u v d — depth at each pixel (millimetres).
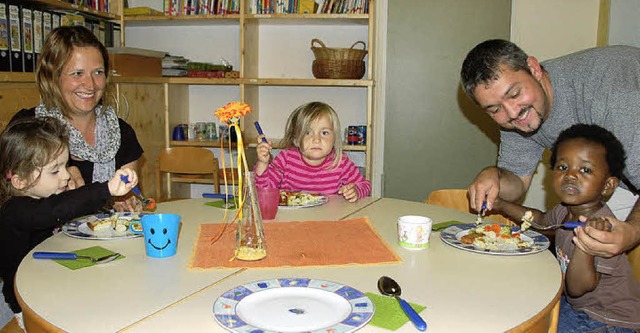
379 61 3750
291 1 3453
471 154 3766
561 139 1524
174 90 3707
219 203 1836
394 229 1503
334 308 917
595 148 1442
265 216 1592
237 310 894
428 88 3750
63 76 1844
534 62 1554
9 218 1372
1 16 2414
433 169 3826
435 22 3682
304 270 1142
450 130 3770
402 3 3691
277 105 3865
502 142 1992
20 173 1416
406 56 3736
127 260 1203
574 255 1371
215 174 3102
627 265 1447
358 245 1317
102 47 1937
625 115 1496
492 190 1689
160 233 1208
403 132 3820
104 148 2029
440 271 1146
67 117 1931
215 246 1306
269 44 3801
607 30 3289
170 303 958
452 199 2154
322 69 3391
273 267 1154
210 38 3840
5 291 1440
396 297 971
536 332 953
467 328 866
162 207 1781
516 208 1782
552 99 1697
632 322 1422
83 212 1366
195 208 1771
